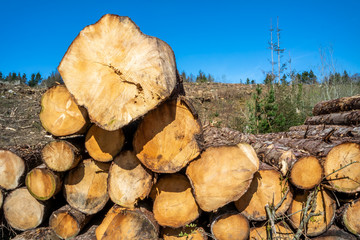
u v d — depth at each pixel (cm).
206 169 227
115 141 251
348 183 239
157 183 255
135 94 196
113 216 254
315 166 234
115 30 202
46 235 280
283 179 239
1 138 631
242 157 227
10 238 288
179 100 222
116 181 251
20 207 287
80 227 272
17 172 287
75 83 206
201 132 224
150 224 242
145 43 198
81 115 249
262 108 696
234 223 235
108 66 201
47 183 268
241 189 222
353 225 246
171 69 205
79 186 278
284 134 447
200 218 270
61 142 260
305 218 225
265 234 247
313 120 562
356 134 312
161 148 227
